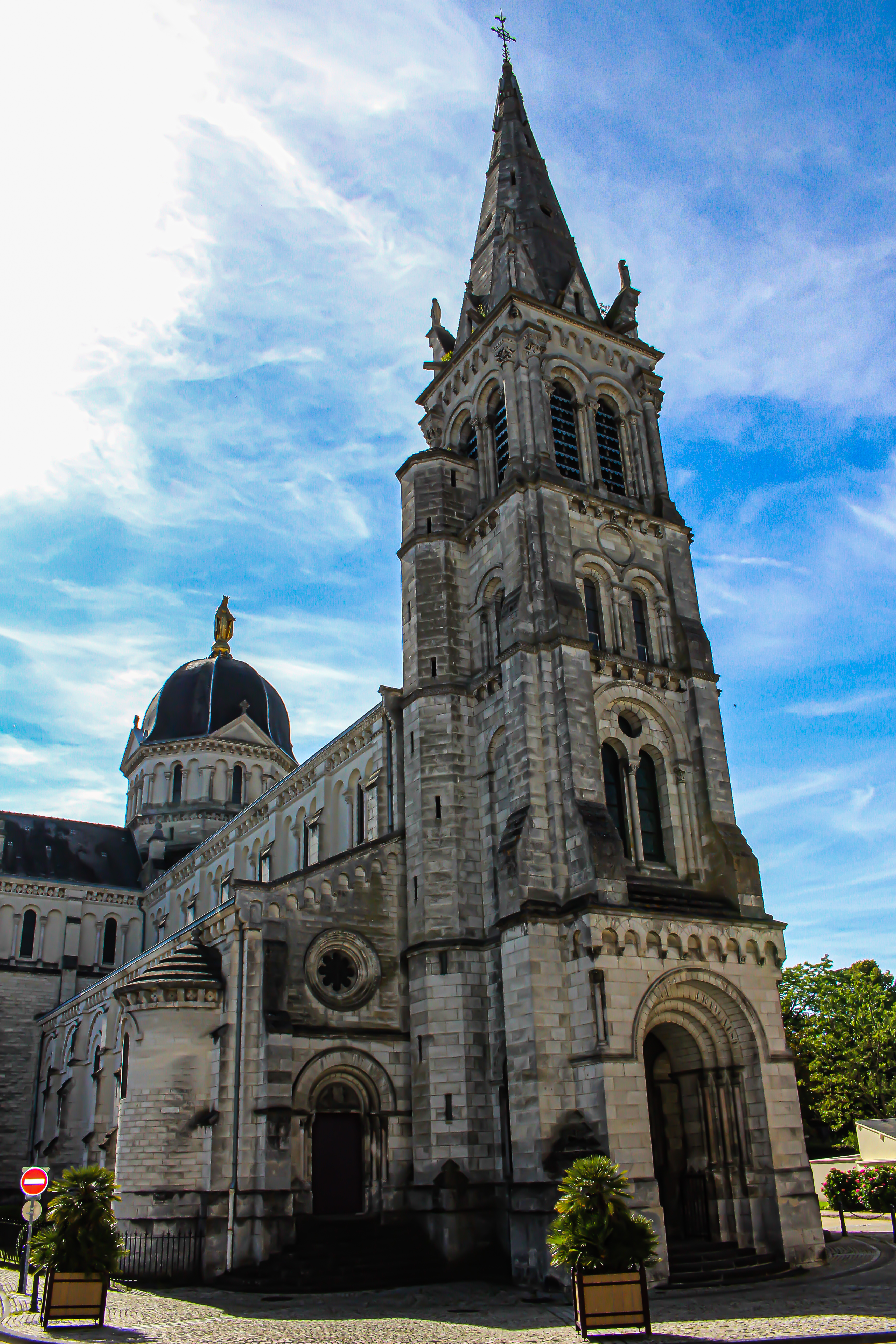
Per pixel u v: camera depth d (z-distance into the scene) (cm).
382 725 5194
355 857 4475
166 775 9469
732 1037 3894
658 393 5369
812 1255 3591
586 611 4556
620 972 3606
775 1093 3794
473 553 4925
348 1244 3712
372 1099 4119
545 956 3694
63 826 9369
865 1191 5453
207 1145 3878
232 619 10744
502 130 6175
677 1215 3916
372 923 4416
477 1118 3959
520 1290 3344
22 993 8256
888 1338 2323
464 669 4756
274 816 6550
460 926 4250
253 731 9625
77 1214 2831
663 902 3975
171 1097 3972
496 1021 4081
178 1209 3831
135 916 8944
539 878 3844
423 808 4472
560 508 4578
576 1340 2395
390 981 4356
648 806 4419
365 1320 2784
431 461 5150
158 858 9012
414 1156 4038
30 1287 3475
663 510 5016
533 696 4175
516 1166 3550
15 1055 8031
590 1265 2455
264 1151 3766
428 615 4828
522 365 4884
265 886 4216
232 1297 3300
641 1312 2438
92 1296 2777
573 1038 3622
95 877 9012
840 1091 7819
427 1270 3612
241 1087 3894
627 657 4506
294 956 4178
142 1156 3919
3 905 8475
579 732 4056
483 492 5091
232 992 4075
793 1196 3647
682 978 3750
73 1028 6925
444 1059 4041
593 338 5281
